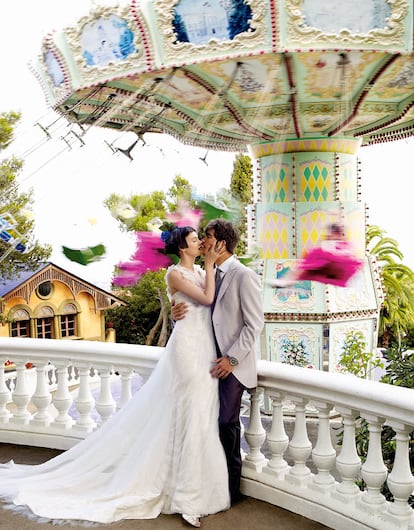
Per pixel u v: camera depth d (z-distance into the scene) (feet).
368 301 28.86
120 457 12.17
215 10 15.99
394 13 15.37
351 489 10.78
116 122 24.11
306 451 11.60
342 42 15.92
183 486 11.25
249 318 11.46
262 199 29.17
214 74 19.07
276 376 11.78
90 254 16.75
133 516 11.28
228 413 11.50
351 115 24.07
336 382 10.68
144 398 12.21
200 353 11.62
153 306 59.88
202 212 17.46
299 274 21.18
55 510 11.45
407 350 14.99
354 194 29.09
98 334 63.72
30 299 59.36
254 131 26.12
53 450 15.58
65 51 18.21
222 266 12.02
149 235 18.89
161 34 16.67
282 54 16.89
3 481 12.80
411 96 22.93
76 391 33.63
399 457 9.88
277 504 11.76
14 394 16.10
